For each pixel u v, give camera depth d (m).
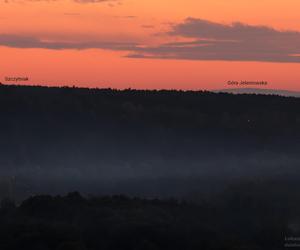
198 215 146.75
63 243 121.06
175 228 130.25
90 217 136.62
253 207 155.00
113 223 131.88
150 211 143.62
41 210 141.25
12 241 122.62
